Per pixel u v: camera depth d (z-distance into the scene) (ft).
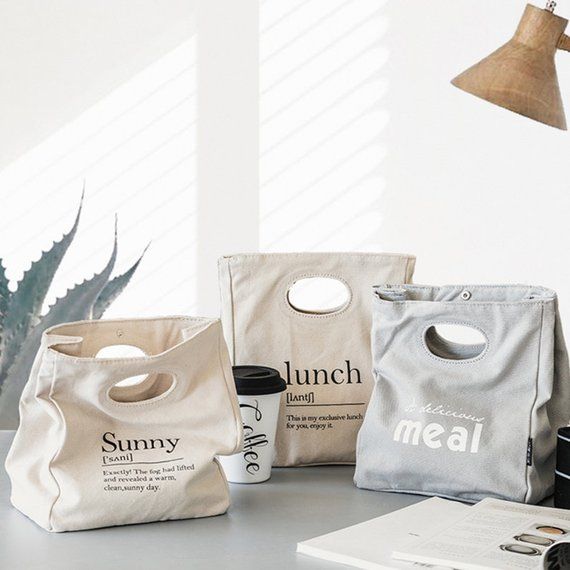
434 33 8.69
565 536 3.18
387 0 8.74
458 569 3.10
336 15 8.80
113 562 3.26
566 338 8.66
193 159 8.96
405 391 4.15
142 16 8.87
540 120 3.86
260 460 4.30
